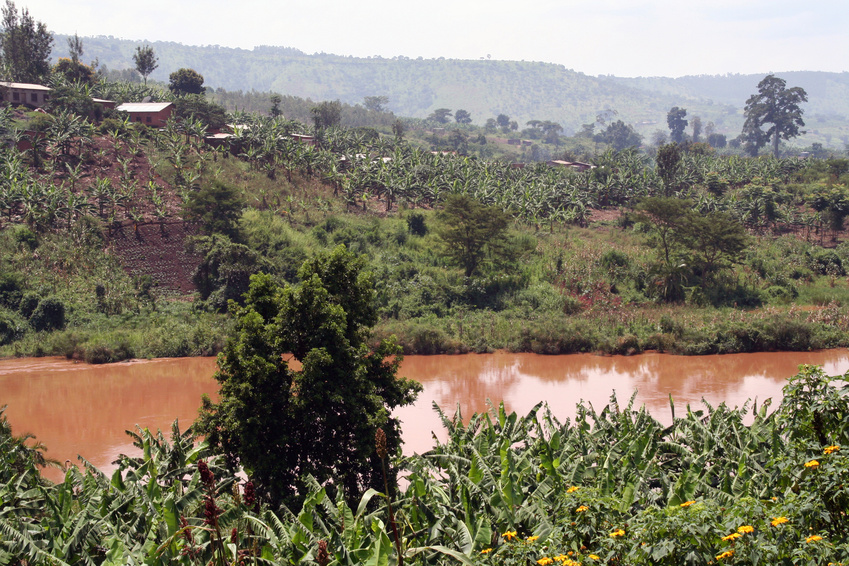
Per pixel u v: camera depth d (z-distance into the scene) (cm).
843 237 7262
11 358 4209
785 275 6059
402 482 2008
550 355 4431
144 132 7231
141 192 6122
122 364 4091
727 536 800
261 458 1611
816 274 6244
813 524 846
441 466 1498
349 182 6975
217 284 5169
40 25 8969
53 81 7900
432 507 1205
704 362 4172
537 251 6091
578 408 1755
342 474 1747
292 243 5806
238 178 6838
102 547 1200
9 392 3409
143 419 2942
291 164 7181
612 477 1262
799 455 978
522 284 5612
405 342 4466
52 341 4288
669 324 4659
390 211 7006
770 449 1395
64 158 6353
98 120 7425
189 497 1248
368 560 1000
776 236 7219
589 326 4647
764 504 926
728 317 4922
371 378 1914
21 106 7444
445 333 4634
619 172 8431
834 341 4578
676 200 5862
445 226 5938
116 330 4512
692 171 9169
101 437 2688
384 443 848
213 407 1731
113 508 1314
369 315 1972
